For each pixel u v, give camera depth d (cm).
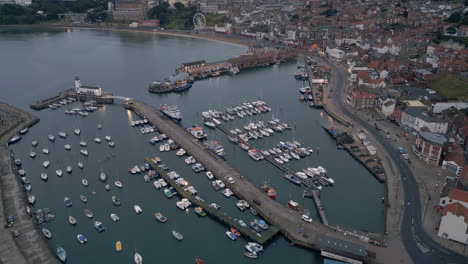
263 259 13412
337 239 13225
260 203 15750
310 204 16262
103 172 18762
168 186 17600
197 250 13962
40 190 17350
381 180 17662
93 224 15175
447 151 18788
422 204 15388
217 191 17188
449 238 13250
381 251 12838
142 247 14075
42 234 14050
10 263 12406
